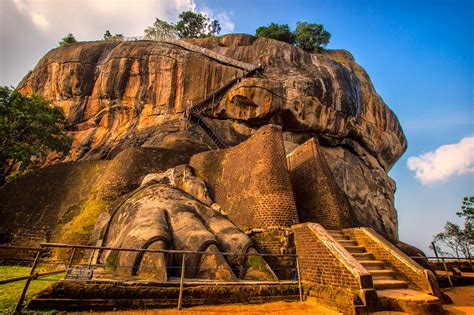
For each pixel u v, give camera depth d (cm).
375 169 3369
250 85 2647
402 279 737
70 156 2672
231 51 3538
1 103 2025
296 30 4447
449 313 597
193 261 806
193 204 1139
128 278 661
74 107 2962
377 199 3086
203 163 1519
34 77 3244
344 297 590
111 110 2905
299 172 1474
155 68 3008
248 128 2770
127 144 2478
